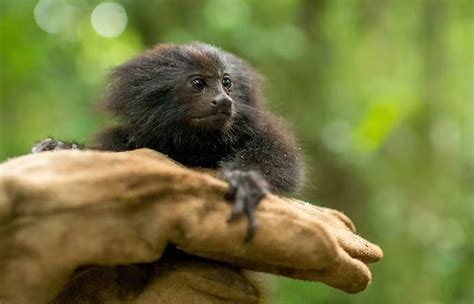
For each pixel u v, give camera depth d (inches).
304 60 635.5
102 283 170.2
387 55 690.2
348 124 628.7
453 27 725.9
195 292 168.2
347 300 579.5
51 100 621.9
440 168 673.0
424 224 649.0
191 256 170.7
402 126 671.8
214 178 160.6
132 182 144.5
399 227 642.2
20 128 662.5
